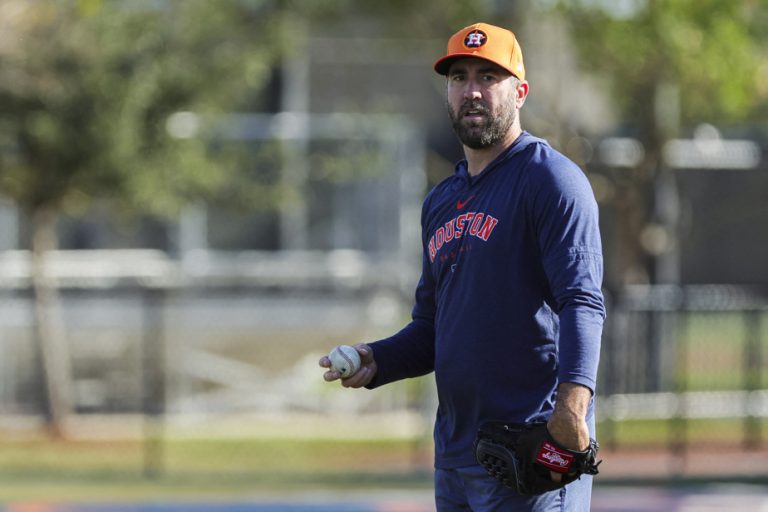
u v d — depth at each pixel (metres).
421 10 56.88
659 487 39.97
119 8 50.16
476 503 15.56
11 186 51.22
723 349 61.88
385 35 64.75
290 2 54.50
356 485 40.50
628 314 49.38
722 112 60.41
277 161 56.91
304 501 36.97
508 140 15.48
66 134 49.53
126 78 49.88
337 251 70.56
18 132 49.69
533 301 15.04
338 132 68.88
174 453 46.22
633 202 61.50
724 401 50.53
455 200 15.81
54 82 49.00
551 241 14.67
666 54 50.22
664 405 49.62
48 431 50.88
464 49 15.12
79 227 68.00
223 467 43.69
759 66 52.25
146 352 51.41
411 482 41.19
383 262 70.56
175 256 69.38
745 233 71.38
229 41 53.06
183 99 51.31
